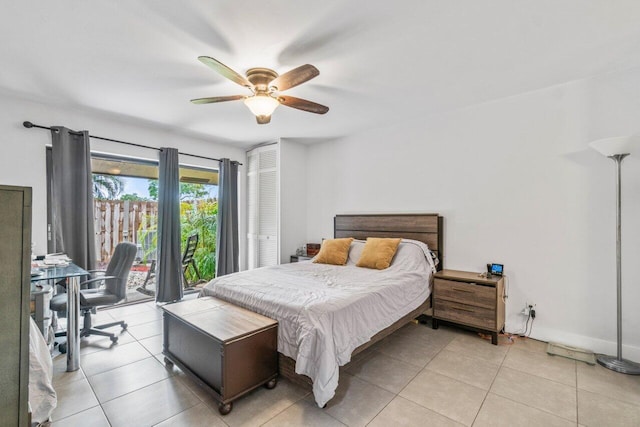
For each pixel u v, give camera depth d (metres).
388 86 2.71
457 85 2.71
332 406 1.84
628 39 1.98
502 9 1.68
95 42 1.98
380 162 4.03
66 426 1.66
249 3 1.61
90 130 3.40
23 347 1.25
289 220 4.68
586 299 2.61
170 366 2.34
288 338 1.99
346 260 3.70
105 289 3.00
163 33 1.88
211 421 1.71
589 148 2.60
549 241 2.79
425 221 3.49
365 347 2.17
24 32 1.86
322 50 2.09
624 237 2.45
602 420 1.71
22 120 2.96
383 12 1.69
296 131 4.15
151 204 4.40
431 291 3.17
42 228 3.05
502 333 2.97
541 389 2.02
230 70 1.95
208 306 2.41
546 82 2.67
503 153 3.05
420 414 1.77
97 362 2.41
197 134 4.25
